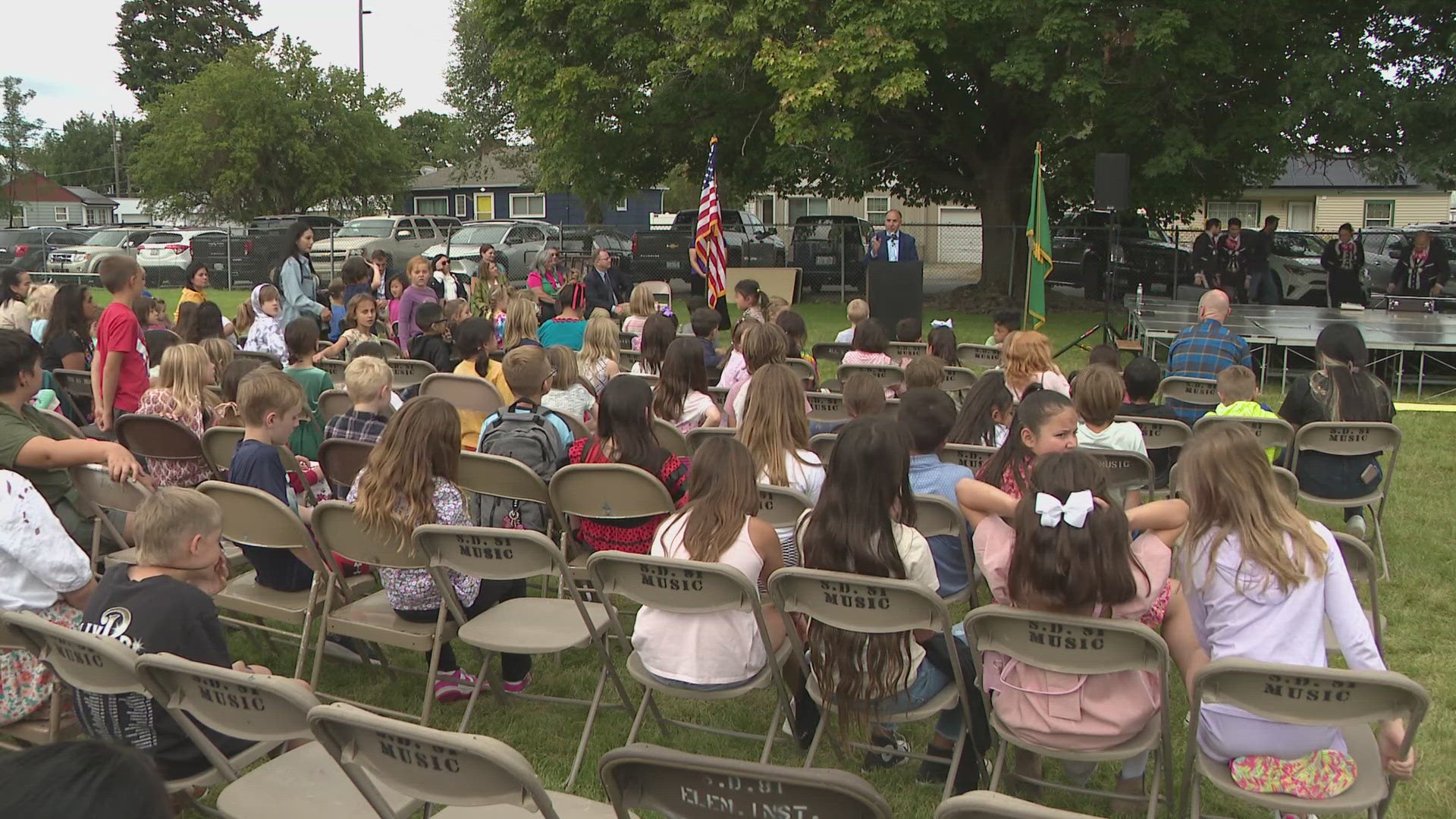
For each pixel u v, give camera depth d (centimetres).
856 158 1864
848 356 735
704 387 563
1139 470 482
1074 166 1912
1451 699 408
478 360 621
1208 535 276
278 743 300
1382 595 520
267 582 402
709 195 1145
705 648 324
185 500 282
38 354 390
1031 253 1132
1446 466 773
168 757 273
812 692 325
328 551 377
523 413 471
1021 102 1869
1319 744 262
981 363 941
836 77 1638
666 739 385
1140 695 289
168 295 2364
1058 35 1552
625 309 1323
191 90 3453
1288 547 266
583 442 435
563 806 259
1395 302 1395
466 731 386
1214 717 270
